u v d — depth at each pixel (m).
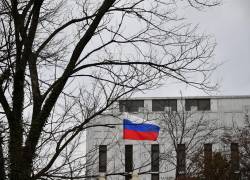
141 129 35.84
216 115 89.62
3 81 15.80
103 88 38.56
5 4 16.19
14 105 14.46
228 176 62.38
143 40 16.48
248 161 66.94
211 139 77.50
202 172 61.62
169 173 82.12
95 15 16.50
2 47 17.55
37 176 14.65
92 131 40.59
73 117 22.53
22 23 15.09
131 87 15.93
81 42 15.03
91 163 20.06
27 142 14.34
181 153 59.09
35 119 14.92
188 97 90.81
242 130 74.00
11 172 14.12
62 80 14.80
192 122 83.62
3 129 17.88
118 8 16.16
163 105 89.00
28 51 14.93
